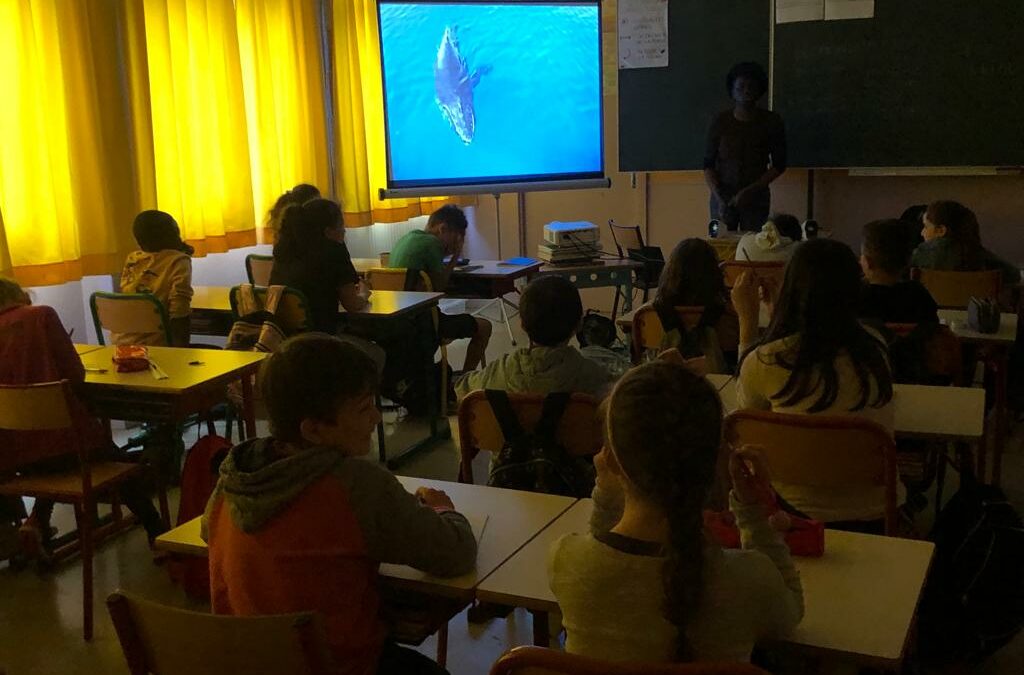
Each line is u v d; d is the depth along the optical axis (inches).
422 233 192.1
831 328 82.3
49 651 108.4
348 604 63.2
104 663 106.0
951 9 226.5
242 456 65.6
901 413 97.0
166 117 197.8
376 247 275.7
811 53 240.5
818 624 56.6
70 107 179.3
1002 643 94.5
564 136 269.4
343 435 64.1
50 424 109.6
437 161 260.7
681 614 47.2
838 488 83.1
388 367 179.9
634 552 49.5
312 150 239.6
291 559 61.9
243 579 63.2
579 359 97.8
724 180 241.8
